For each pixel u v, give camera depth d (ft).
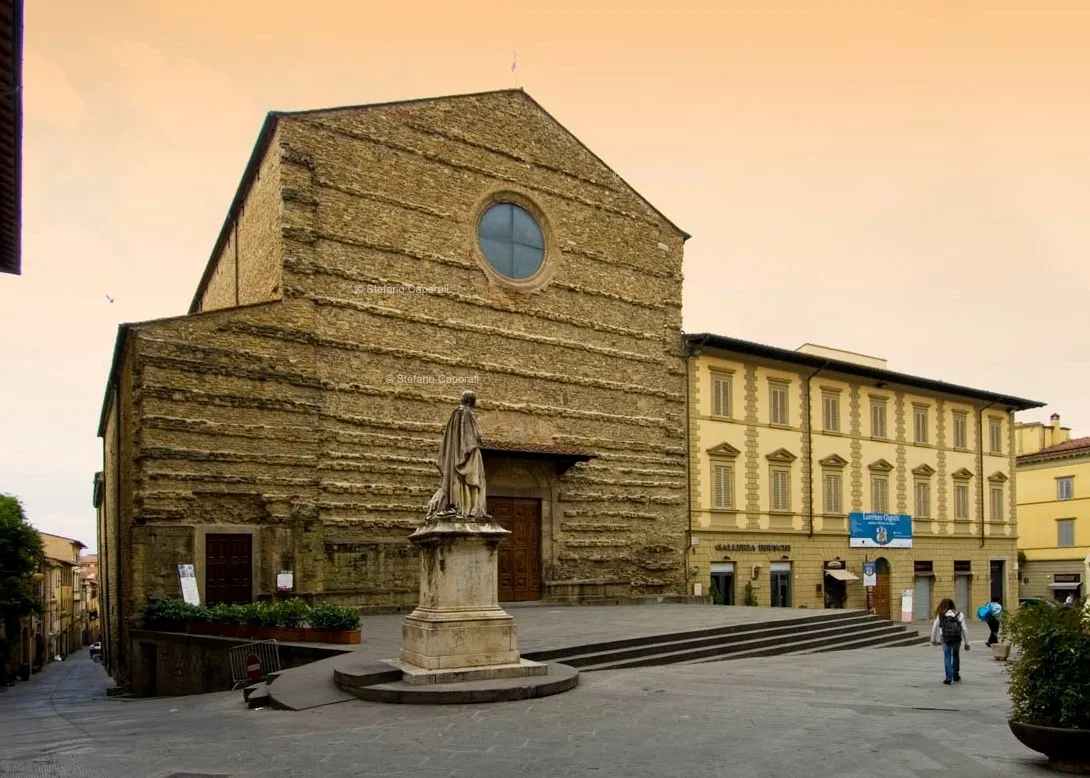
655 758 36.76
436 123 120.88
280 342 102.63
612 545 131.64
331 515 104.53
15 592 169.58
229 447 97.55
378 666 54.80
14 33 55.57
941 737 41.60
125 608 102.78
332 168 110.42
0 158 68.85
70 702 98.12
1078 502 222.69
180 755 37.68
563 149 134.41
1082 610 36.52
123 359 104.53
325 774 34.14
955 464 188.75
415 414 113.09
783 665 73.87
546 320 128.36
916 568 177.47
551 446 126.21
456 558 53.83
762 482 153.89
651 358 140.05
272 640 71.36
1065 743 34.17
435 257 117.91
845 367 164.96
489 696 49.88
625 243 139.64
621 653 71.41
